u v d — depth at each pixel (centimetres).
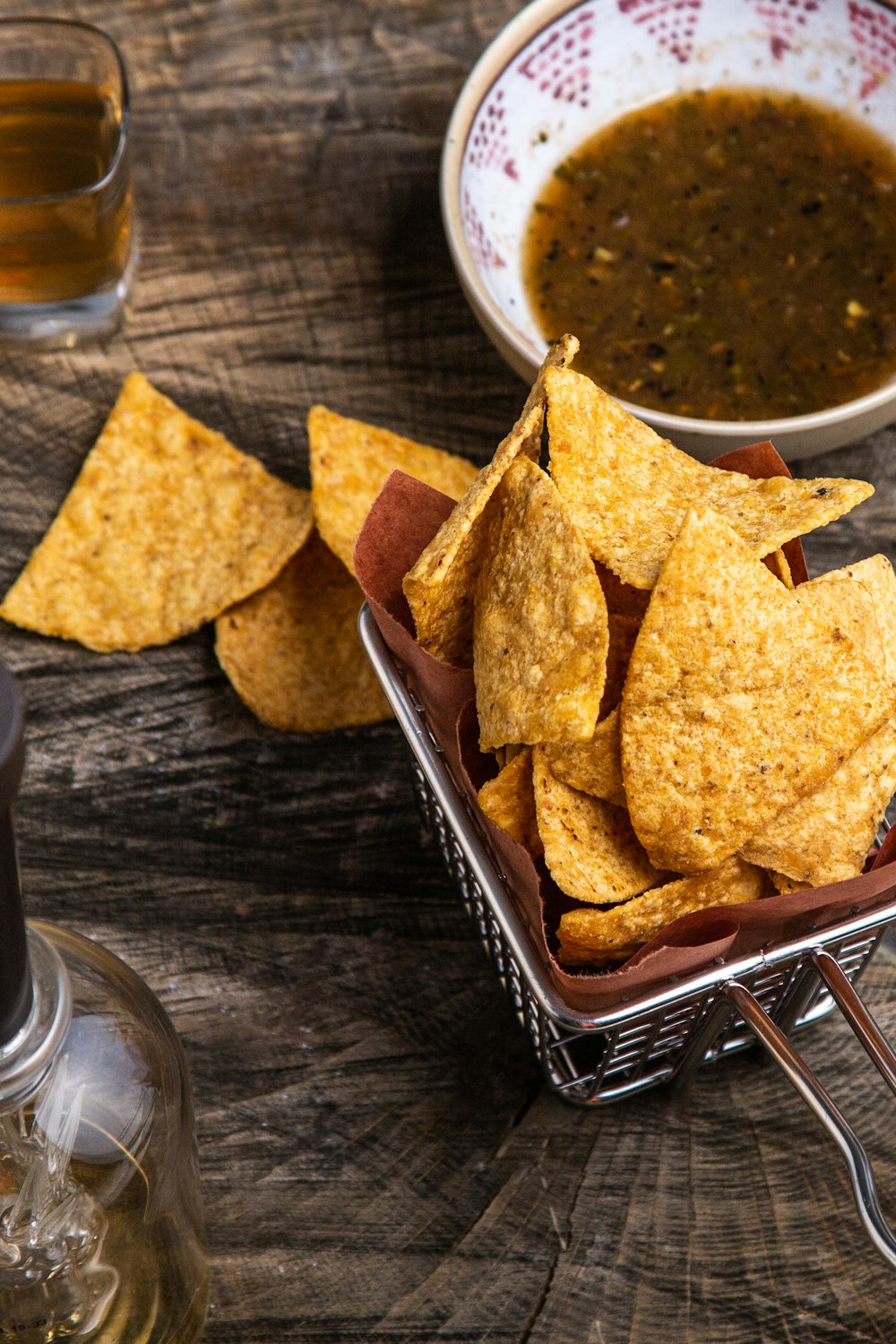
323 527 59
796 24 66
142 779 60
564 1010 51
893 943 58
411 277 66
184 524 61
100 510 61
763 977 53
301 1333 54
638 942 51
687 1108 56
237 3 68
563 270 65
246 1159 55
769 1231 54
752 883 52
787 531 51
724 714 51
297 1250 54
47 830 59
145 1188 50
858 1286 54
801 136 66
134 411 62
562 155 66
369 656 55
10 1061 46
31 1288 50
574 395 53
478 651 52
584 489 53
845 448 64
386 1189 55
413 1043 57
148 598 61
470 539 53
